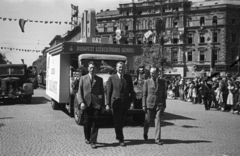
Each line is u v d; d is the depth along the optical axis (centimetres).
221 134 877
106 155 613
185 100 2470
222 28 5450
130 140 773
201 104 2127
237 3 5484
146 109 760
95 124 694
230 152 650
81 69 1043
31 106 1661
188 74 5688
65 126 984
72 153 629
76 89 1041
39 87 4906
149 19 6006
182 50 5762
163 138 805
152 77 761
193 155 619
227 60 5403
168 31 5891
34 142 737
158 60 5031
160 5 5881
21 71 1927
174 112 1518
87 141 728
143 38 6031
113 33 6231
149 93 754
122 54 1216
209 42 5544
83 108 703
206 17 5594
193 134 872
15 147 681
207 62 5572
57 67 1234
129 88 742
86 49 1146
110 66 1103
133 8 6125
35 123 1043
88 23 1970
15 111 1406
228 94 1597
